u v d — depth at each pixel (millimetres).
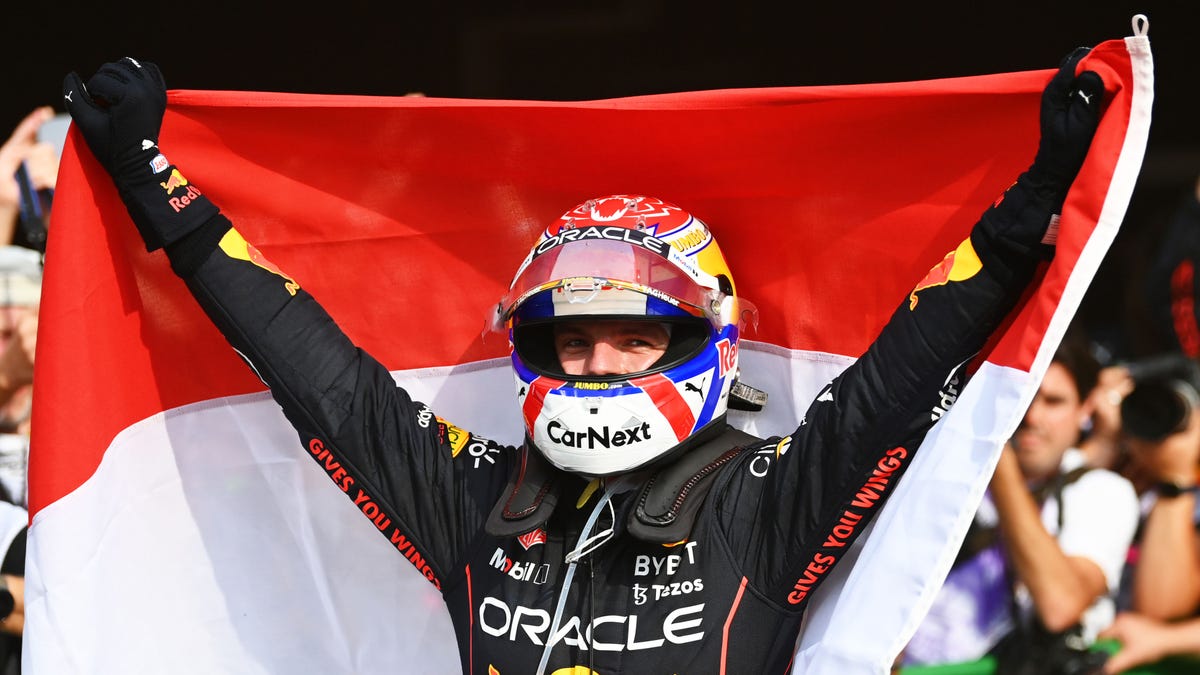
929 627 11070
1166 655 10828
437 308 8492
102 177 7520
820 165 7688
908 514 6613
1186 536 10906
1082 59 6492
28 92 18578
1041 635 10797
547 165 8102
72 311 7262
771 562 7047
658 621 7047
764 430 8430
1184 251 13195
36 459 7195
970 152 7270
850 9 18047
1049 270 6406
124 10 18500
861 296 7891
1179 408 10875
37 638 7137
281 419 8383
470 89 18656
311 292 8289
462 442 7824
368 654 8617
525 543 7367
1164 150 17812
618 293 7285
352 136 7855
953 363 6754
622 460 7281
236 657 8312
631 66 18562
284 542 8438
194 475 8156
